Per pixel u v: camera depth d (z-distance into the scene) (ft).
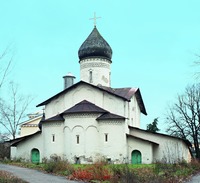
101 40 155.12
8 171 88.43
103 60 154.30
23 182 64.95
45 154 132.36
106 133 126.21
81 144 125.08
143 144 129.39
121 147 125.39
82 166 96.84
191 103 181.98
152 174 66.39
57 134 131.23
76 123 126.93
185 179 79.20
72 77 182.39
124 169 63.82
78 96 139.64
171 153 131.34
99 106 136.56
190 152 162.61
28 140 143.74
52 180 71.46
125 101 136.56
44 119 143.95
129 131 139.13
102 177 70.90
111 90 150.61
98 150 125.39
